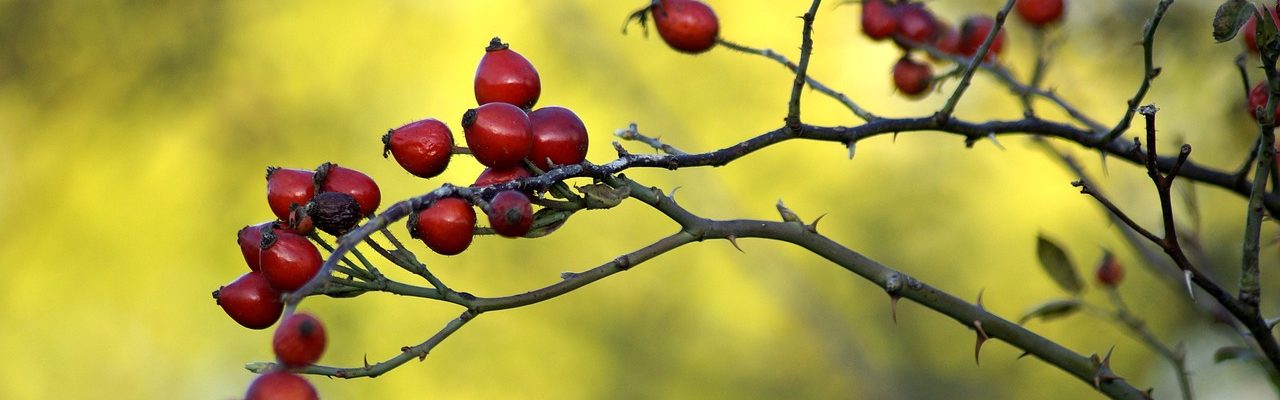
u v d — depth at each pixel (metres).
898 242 8.04
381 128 8.16
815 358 8.43
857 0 3.31
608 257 8.58
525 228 2.03
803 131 2.46
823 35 8.07
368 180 2.18
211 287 8.30
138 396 8.27
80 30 8.18
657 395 8.55
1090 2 5.39
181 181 8.23
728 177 8.29
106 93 8.22
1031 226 7.71
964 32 3.34
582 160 2.24
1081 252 7.43
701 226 2.27
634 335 8.62
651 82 8.28
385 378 8.17
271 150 8.18
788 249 8.62
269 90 8.22
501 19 8.26
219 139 8.21
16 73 8.19
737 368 8.58
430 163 2.23
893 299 2.41
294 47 8.21
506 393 8.34
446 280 8.35
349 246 1.89
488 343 8.40
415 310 8.22
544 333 8.54
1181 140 3.13
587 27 8.27
